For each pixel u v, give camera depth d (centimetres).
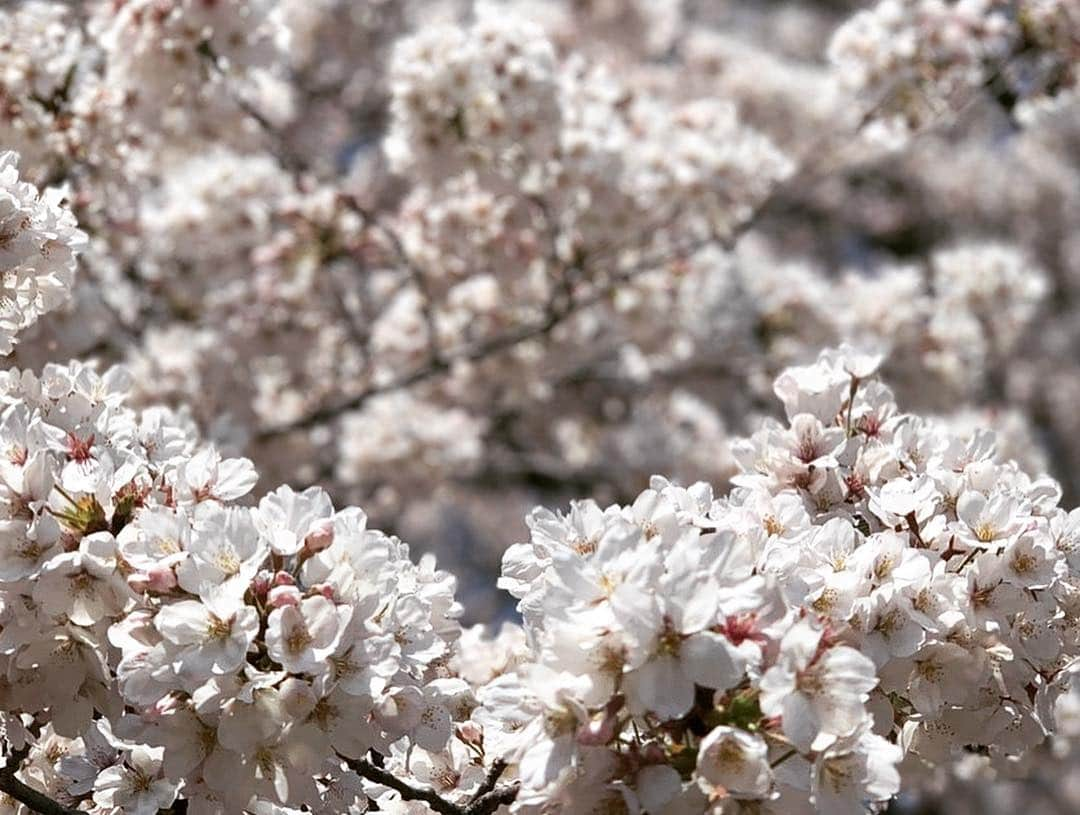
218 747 340
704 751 301
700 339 1093
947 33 848
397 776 409
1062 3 827
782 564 346
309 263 905
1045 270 1784
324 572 343
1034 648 382
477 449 1059
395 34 1377
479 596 1499
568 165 804
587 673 312
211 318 918
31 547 347
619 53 1271
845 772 315
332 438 1023
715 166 891
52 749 420
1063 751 648
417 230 902
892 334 1030
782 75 1260
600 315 999
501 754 344
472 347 925
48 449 376
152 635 336
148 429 425
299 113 1338
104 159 673
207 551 336
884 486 404
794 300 1087
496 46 757
